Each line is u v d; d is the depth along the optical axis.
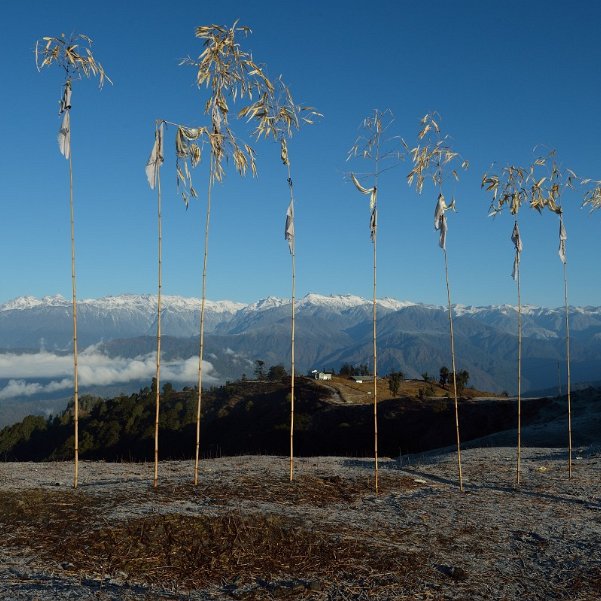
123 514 12.54
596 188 21.84
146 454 86.25
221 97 17.52
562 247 21.59
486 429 67.12
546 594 10.35
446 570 11.09
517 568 11.45
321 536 12.11
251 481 16.50
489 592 10.30
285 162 18.39
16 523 12.05
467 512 14.99
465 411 74.06
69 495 13.91
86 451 91.75
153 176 16.77
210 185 17.42
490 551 12.24
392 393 113.38
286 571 10.77
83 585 9.66
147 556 10.95
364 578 10.54
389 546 11.99
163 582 10.14
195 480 16.19
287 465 21.47
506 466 22.20
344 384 121.12
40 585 9.45
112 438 94.75
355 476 18.58
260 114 17.84
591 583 10.80
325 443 76.19
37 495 13.58
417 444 70.38
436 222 19.61
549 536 13.31
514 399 76.12
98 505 13.27
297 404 98.56
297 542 11.79
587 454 25.64
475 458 24.55
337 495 16.08
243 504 14.04
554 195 21.20
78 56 15.94
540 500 16.67
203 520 12.20
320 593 9.95
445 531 13.30
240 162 17.52
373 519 13.87
